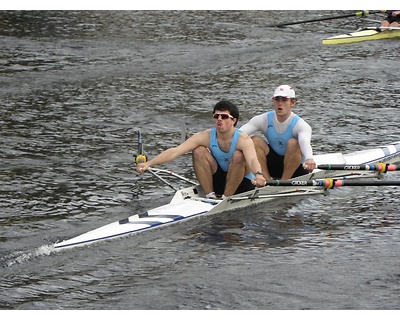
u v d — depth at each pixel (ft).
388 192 131.23
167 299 93.50
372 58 231.30
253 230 113.29
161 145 157.28
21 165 142.10
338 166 122.52
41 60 228.63
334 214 120.57
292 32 270.26
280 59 232.94
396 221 117.70
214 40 258.37
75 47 245.24
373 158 143.13
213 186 121.80
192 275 99.19
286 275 99.19
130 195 128.77
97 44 250.16
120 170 141.08
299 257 104.47
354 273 100.01
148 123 172.45
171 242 108.78
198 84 206.59
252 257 104.27
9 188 130.00
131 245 107.55
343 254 105.40
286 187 125.80
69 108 183.32
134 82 208.23
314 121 172.35
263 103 189.16
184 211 116.16
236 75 215.72
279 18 291.99
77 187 131.64
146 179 136.77
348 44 250.16
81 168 141.49
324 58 233.14
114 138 161.07
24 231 112.37
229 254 105.29
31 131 164.35
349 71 216.95
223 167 119.24
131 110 182.39
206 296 94.32
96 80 209.67
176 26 277.23
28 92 196.13
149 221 112.68
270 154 125.49
